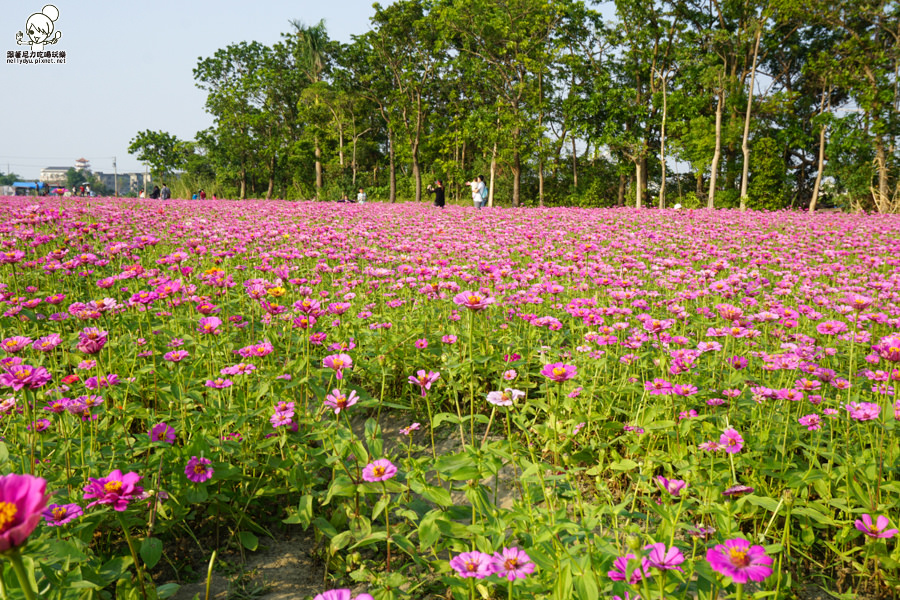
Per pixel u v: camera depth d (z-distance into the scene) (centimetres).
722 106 3891
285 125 6544
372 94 5109
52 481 237
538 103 4078
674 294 623
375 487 244
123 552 258
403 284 576
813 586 254
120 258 660
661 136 3950
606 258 873
